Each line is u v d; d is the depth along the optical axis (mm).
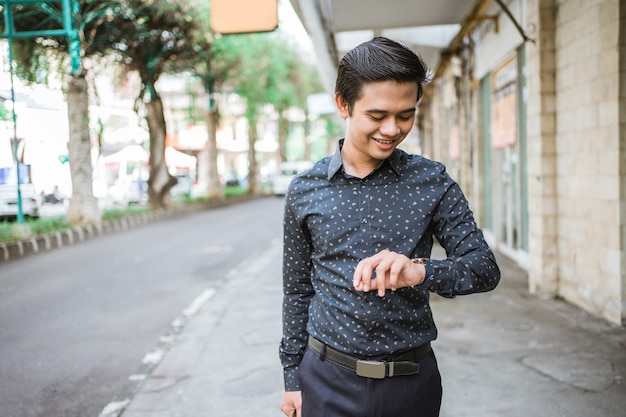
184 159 27000
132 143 24969
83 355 5168
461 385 3926
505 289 6898
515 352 4555
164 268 9781
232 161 57438
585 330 5066
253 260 10516
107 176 29609
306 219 1708
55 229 13742
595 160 5367
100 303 7238
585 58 5434
